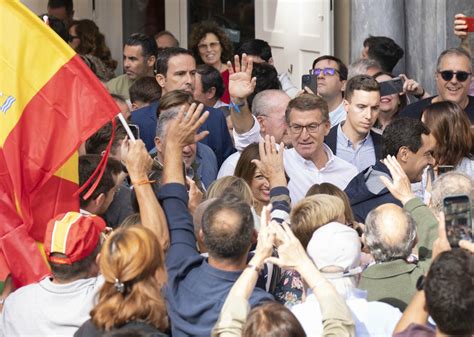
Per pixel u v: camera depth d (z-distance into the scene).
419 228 6.46
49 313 5.78
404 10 11.86
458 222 5.70
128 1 15.27
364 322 5.67
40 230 6.68
